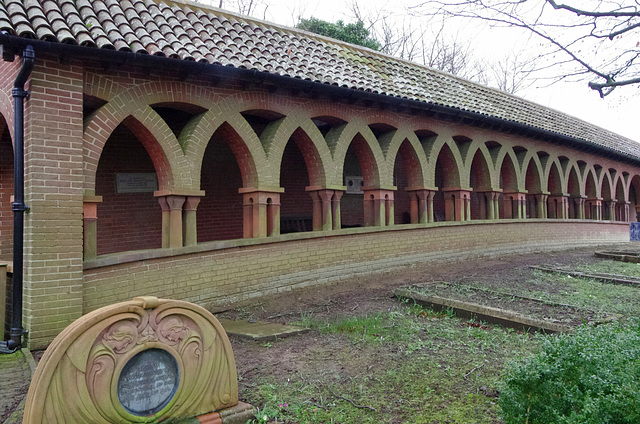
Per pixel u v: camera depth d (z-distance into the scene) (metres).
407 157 12.96
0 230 8.80
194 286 8.23
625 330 4.79
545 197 17.45
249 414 4.11
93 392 3.31
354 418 4.19
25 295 6.43
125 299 7.31
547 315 7.48
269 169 9.52
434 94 12.61
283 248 9.70
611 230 21.05
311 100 10.27
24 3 6.82
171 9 9.13
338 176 10.87
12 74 6.73
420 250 12.68
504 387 3.88
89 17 7.14
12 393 4.87
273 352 5.98
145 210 10.85
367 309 8.34
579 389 3.48
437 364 5.46
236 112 8.98
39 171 6.43
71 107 6.75
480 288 9.44
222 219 12.30
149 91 7.72
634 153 21.91
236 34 9.62
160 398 3.65
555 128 16.70
